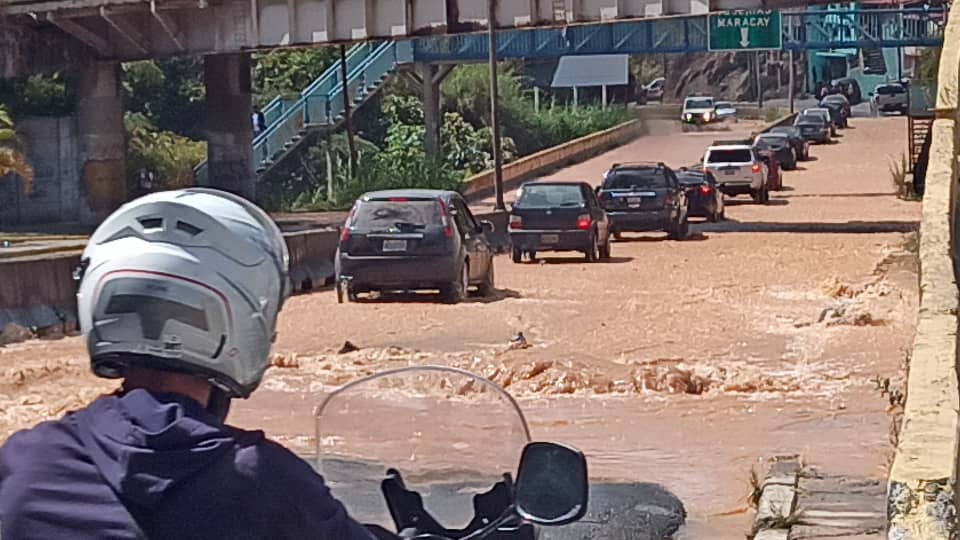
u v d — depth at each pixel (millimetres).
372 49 104438
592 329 33156
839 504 15789
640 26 96562
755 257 53156
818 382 25609
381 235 39375
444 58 102250
